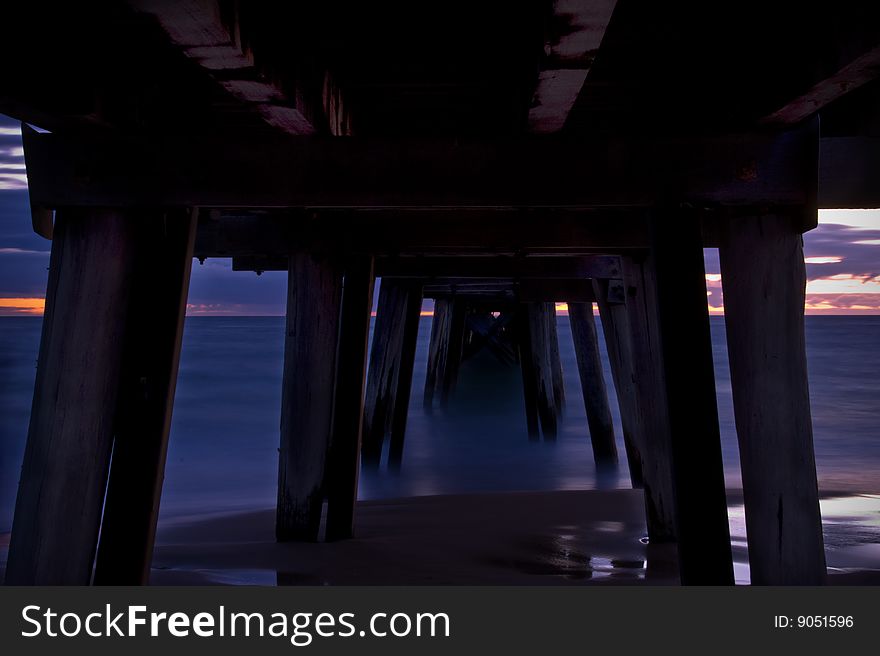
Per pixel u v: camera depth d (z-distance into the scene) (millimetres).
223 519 7551
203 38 2139
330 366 5953
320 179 3037
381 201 3029
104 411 2988
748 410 3102
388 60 3180
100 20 2580
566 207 3084
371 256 5992
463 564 5152
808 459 3037
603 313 8570
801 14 2535
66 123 2891
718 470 2980
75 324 3002
